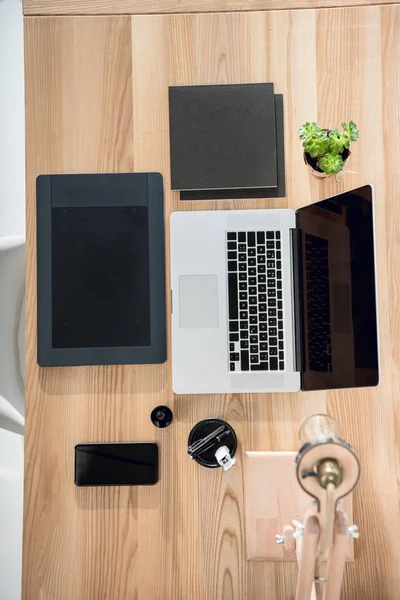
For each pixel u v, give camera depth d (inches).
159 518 45.4
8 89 53.0
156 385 46.0
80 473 45.3
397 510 45.3
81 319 45.4
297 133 46.9
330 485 30.1
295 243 45.4
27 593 44.9
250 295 45.4
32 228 46.3
